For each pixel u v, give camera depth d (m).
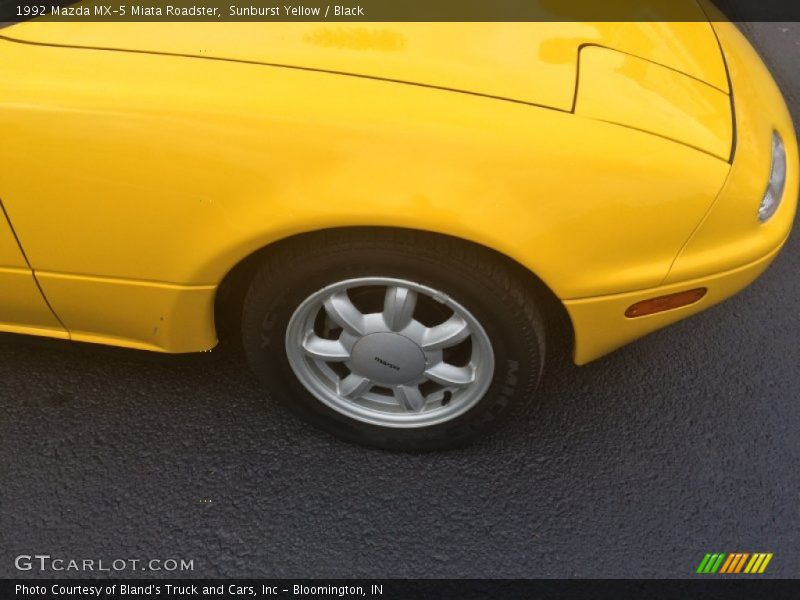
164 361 2.16
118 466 2.11
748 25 4.13
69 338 2.07
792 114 3.53
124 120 1.62
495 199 1.59
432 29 1.77
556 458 2.17
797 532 2.01
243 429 2.21
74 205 1.71
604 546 1.97
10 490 2.04
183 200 1.66
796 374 2.43
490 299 1.73
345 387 2.04
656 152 1.65
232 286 2.01
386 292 1.82
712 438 2.23
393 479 2.10
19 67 1.68
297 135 1.59
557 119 1.63
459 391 2.00
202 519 1.99
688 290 1.80
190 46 1.70
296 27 1.74
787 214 1.91
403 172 1.59
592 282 1.71
